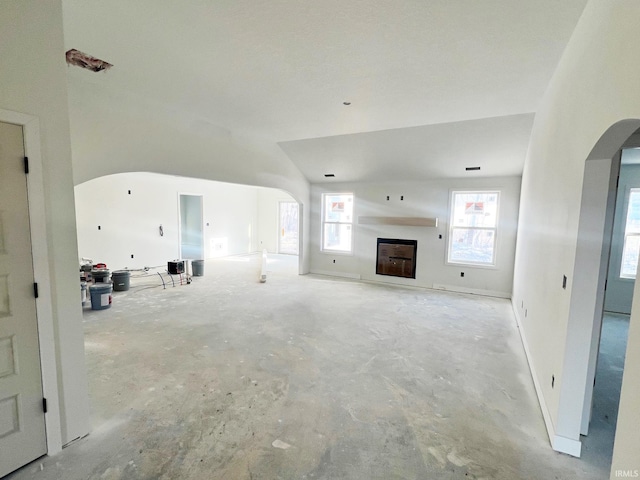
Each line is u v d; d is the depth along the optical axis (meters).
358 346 3.53
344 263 7.46
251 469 1.80
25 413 1.77
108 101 3.38
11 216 1.68
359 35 2.27
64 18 2.09
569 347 1.90
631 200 4.79
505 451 1.96
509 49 2.42
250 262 9.21
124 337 3.68
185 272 7.30
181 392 2.57
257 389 2.63
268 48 2.47
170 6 1.96
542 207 3.04
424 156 5.59
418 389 2.67
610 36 1.43
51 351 1.86
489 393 2.62
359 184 7.15
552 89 2.87
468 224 6.18
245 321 4.29
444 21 2.08
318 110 3.98
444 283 6.34
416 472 1.79
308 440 2.04
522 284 4.24
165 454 1.90
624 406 1.13
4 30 1.59
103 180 6.57
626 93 1.23
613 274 4.92
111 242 6.75
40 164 1.76
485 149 5.02
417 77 2.97
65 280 1.91
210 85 3.21
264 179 5.91
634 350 1.08
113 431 2.10
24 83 1.67
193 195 9.05
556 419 1.98
